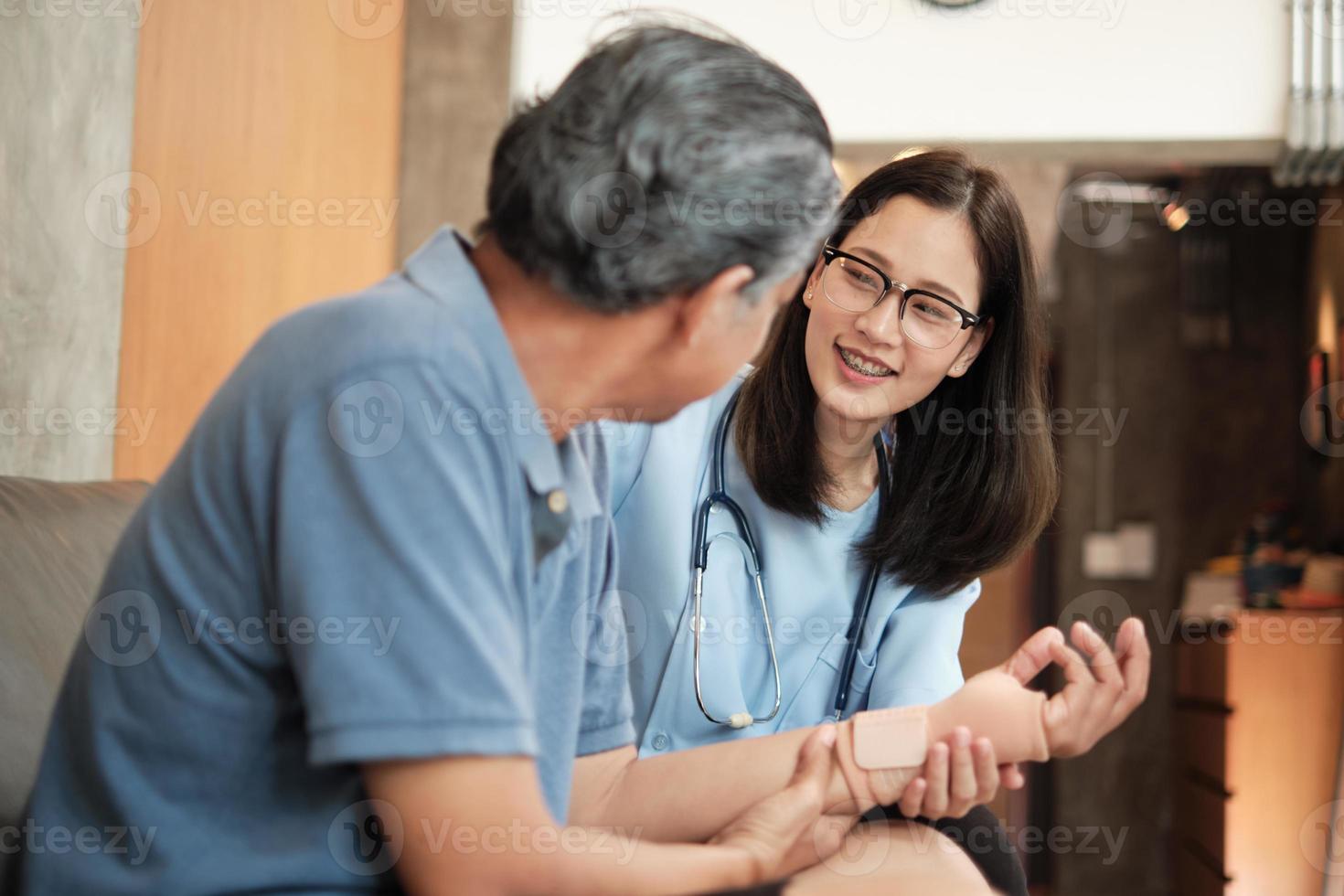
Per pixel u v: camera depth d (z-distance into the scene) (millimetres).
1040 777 5559
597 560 989
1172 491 5633
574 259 758
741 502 1340
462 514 714
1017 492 1318
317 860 756
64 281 1744
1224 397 5637
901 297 1229
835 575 1326
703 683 1303
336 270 2809
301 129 2600
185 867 750
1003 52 2998
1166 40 2973
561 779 902
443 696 683
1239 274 5645
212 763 764
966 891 838
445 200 3143
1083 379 5734
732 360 824
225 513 746
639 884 767
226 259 2285
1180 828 4926
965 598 1367
